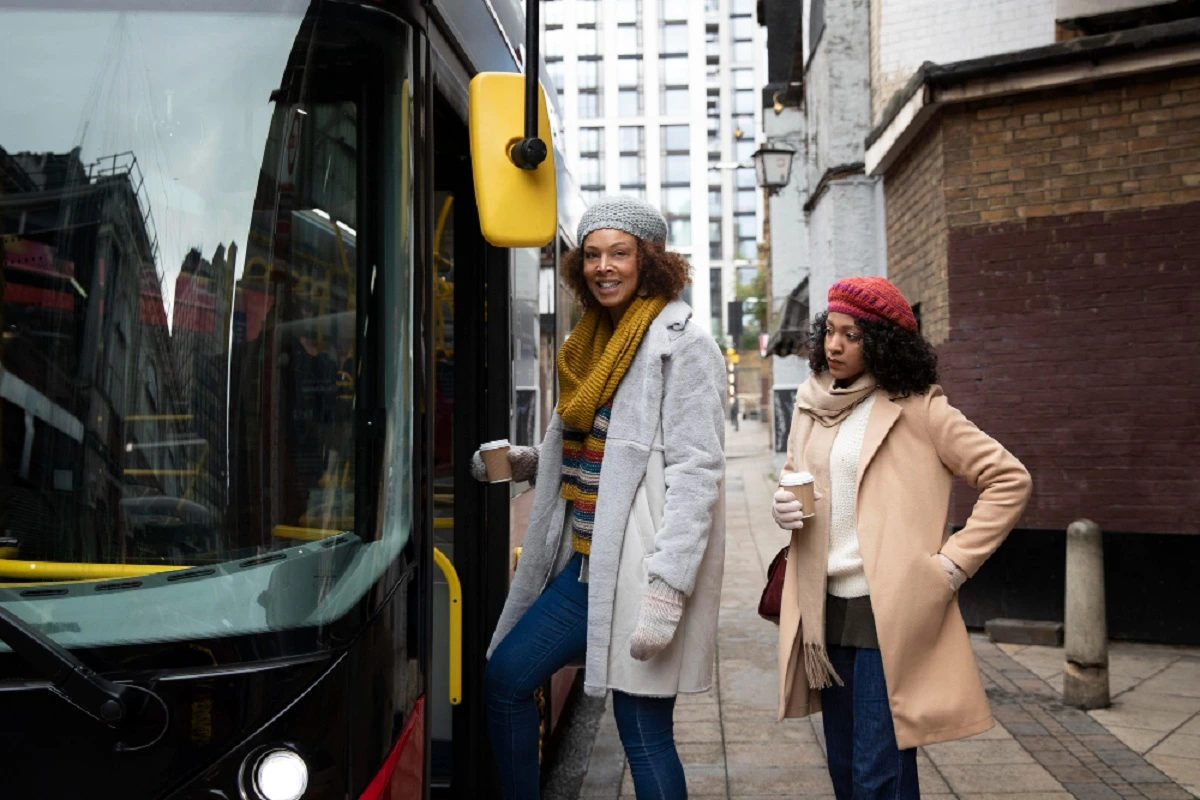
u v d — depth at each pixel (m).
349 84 2.03
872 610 2.74
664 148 107.25
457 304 3.36
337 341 1.99
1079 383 6.89
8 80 1.91
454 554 3.36
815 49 13.80
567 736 5.29
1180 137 6.61
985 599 7.14
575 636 2.85
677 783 2.77
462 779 3.31
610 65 106.75
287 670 1.78
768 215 25.08
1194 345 6.60
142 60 1.94
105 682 1.68
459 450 3.35
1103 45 6.53
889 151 8.43
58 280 1.88
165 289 1.90
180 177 1.93
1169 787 4.26
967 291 7.23
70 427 1.87
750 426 59.06
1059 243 6.95
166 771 1.71
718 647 6.92
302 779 1.76
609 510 2.69
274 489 1.91
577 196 5.23
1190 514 6.63
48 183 1.90
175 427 1.88
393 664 1.93
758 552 11.74
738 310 45.75
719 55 110.56
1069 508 6.91
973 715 2.69
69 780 1.69
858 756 2.73
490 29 3.14
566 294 4.87
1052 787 4.27
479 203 2.30
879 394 2.84
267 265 1.95
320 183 2.00
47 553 1.84
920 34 8.84
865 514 2.76
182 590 1.81
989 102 7.14
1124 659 6.35
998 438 7.11
